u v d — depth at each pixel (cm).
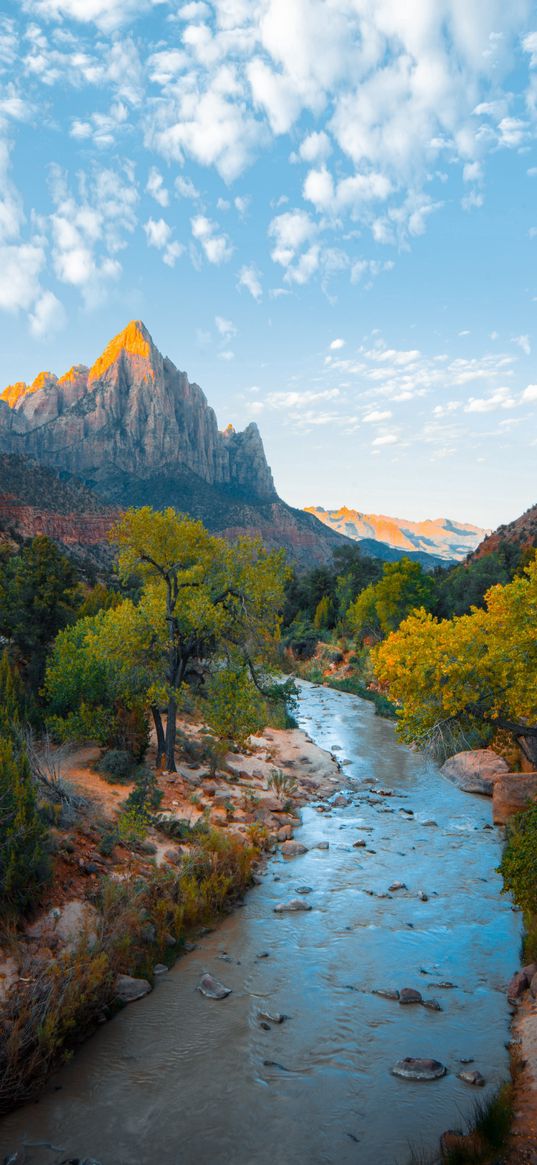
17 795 1254
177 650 2289
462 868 1748
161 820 1753
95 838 1556
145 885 1394
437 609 7106
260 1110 868
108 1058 970
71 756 2189
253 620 2275
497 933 1384
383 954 1295
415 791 2548
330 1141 811
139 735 2278
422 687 1759
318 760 2917
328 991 1163
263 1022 1065
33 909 1206
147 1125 838
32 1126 834
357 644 6825
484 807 2328
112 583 8550
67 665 2384
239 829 1911
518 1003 1118
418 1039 1024
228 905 1506
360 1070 951
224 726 2256
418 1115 857
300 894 1581
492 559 7731
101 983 1074
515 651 1731
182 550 2214
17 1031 888
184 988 1166
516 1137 775
